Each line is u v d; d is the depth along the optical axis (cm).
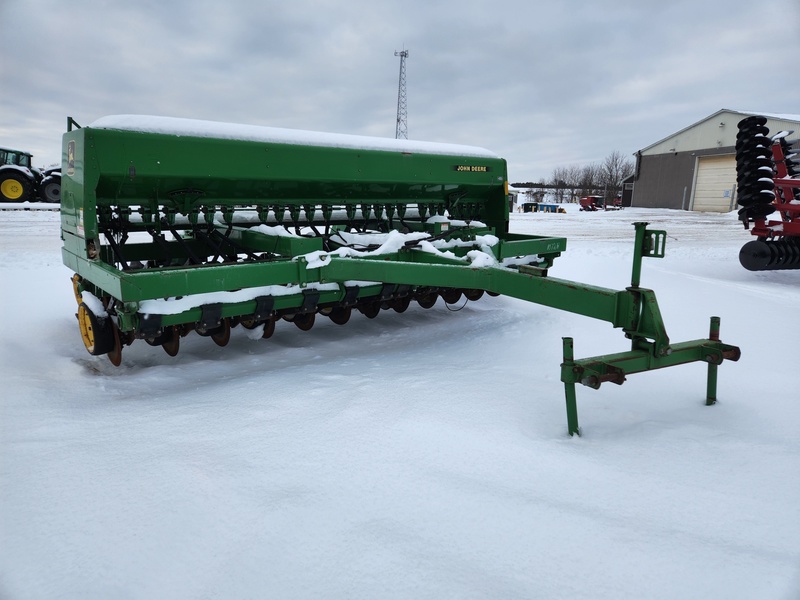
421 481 232
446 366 402
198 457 254
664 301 588
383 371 394
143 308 354
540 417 299
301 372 398
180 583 175
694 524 203
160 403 337
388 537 195
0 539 196
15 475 239
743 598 164
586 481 233
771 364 382
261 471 241
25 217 1623
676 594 167
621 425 291
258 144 475
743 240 1591
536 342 464
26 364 425
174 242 548
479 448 261
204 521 205
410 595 167
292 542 193
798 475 236
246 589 172
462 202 662
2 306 620
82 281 448
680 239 1623
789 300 661
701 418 298
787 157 865
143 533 198
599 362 273
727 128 3303
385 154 551
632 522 204
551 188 8812
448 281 383
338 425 288
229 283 381
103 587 173
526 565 181
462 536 196
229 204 513
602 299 305
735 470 241
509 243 541
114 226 477
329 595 169
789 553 186
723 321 506
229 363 444
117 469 244
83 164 398
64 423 302
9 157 1958
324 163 514
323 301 450
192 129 447
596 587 171
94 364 443
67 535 198
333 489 226
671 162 3803
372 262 403
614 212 3469
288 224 598
